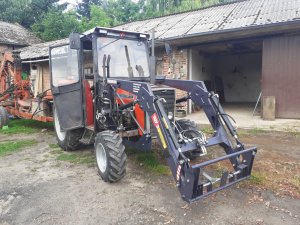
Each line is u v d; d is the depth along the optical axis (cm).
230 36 965
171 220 335
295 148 607
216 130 432
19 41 2247
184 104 1061
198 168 324
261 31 898
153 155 557
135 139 496
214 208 360
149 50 567
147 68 549
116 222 335
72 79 550
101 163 455
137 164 520
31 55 1502
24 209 370
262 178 440
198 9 1469
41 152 622
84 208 369
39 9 3212
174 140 362
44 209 369
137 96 422
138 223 331
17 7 3181
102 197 398
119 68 514
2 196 408
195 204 371
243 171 380
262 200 377
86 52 526
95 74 496
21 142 706
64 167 522
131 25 1484
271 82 956
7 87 976
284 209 354
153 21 1448
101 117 493
